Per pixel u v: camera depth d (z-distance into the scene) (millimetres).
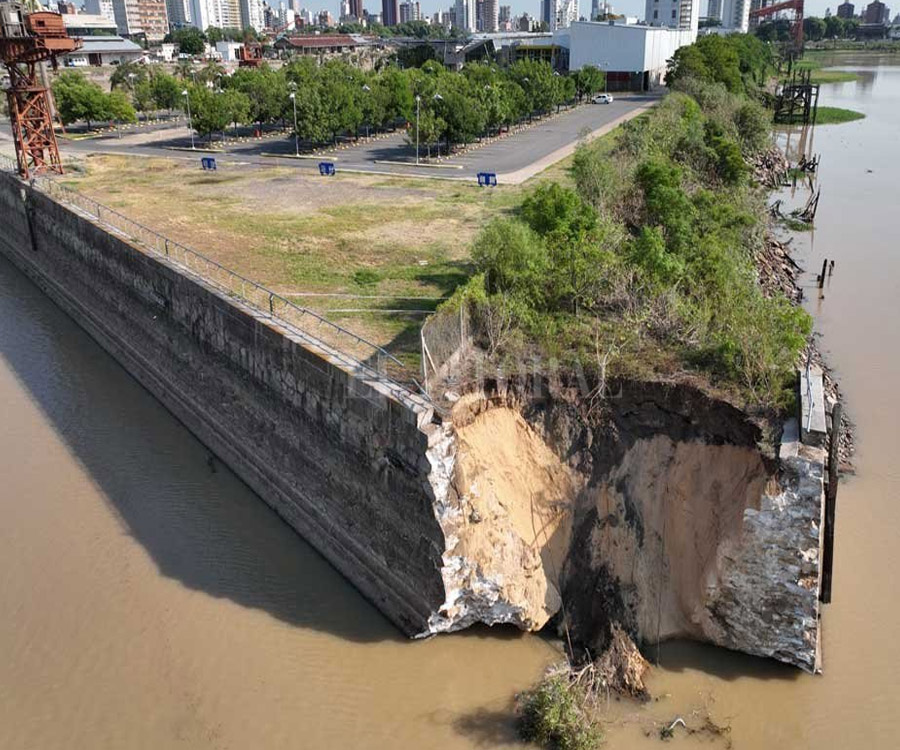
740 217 42562
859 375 35656
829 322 41188
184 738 19469
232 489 29469
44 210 52000
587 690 19703
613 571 21609
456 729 19531
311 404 25859
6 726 19781
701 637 21094
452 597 21234
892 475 28609
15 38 55312
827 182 73875
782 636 20031
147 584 24375
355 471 24141
